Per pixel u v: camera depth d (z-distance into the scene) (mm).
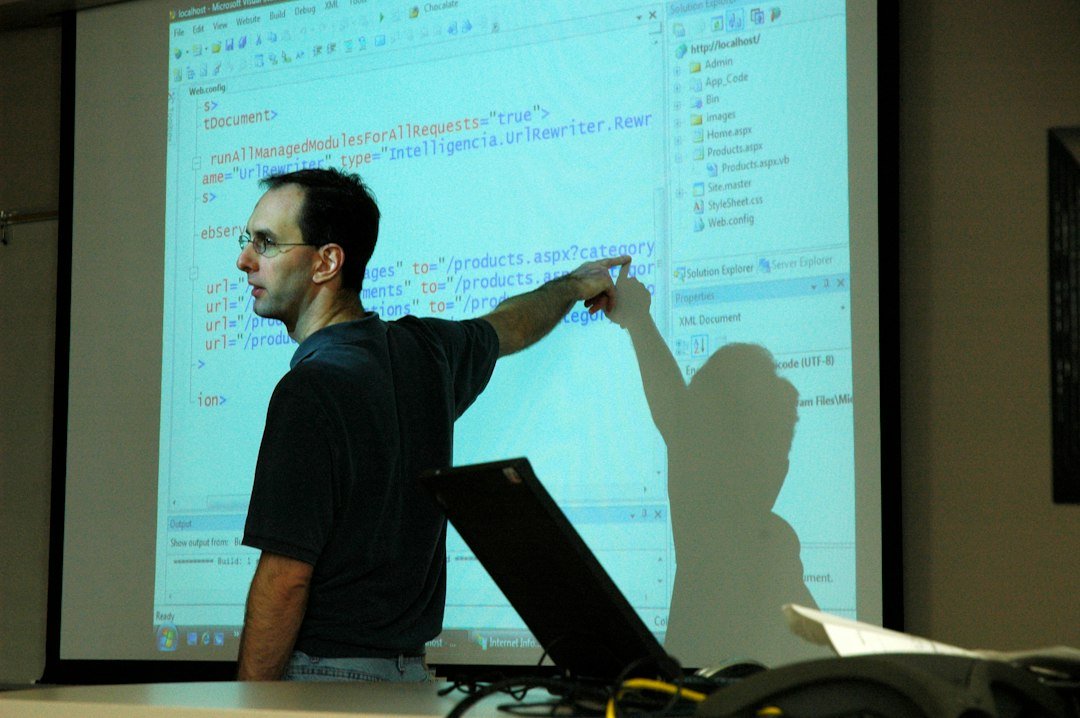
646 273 2490
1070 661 933
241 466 2908
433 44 2811
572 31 2646
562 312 2561
